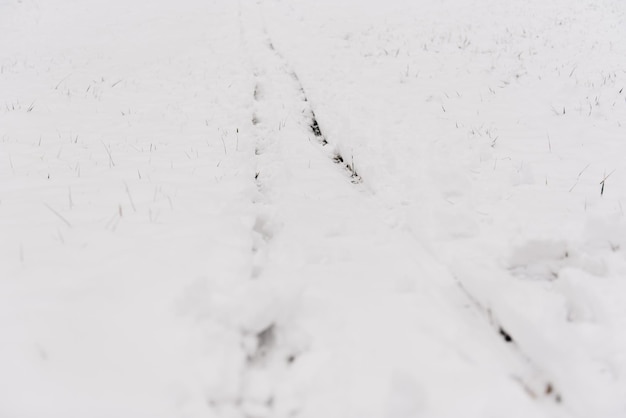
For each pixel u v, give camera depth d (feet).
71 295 7.93
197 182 14.55
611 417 6.80
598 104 21.94
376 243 12.06
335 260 11.07
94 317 7.48
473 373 7.55
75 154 17.02
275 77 28.02
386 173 15.96
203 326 7.64
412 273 10.63
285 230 12.47
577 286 9.25
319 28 40.68
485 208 13.39
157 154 17.31
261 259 10.64
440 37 36.19
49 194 12.74
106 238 10.11
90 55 34.55
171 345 7.15
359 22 42.70
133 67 31.53
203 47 36.50
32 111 21.49
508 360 7.96
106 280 8.47
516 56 30.63
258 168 17.15
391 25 41.14
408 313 9.06
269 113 22.62
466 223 12.26
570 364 7.43
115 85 27.48
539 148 18.17
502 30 37.68
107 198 12.68
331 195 14.85
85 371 6.46
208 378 6.78
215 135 19.67
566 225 11.85
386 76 27.84
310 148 18.79
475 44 34.01
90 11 51.21
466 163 16.48
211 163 16.44
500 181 15.14
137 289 8.29
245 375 7.39
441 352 7.98
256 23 43.50
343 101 23.62
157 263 9.21
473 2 47.65
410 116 21.45
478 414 6.80
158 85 27.66
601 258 10.60
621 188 14.61
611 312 8.68
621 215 12.73
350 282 10.11
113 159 16.58
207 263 9.43
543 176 15.70
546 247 10.73
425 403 6.94
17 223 10.57
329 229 12.52
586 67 27.50
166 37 39.81
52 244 9.67
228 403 6.86
